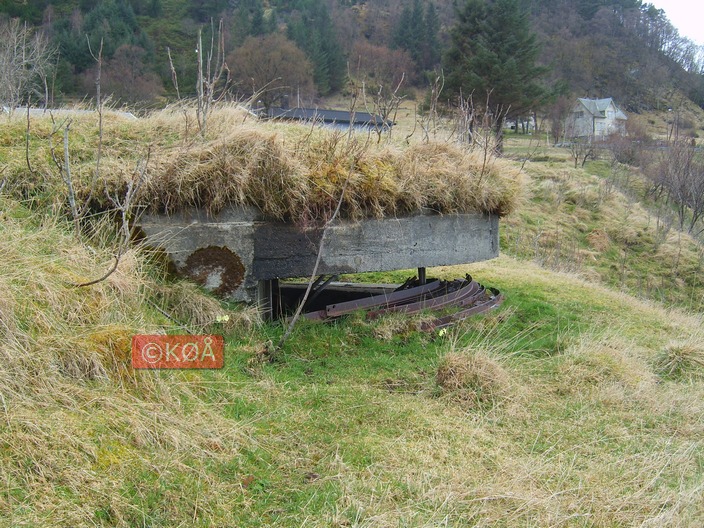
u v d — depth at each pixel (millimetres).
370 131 6473
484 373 4492
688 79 69562
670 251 18531
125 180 4715
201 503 2842
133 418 3209
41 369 3199
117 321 3914
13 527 2359
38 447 2768
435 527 2830
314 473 3270
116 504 2654
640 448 3932
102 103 6066
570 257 15836
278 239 5184
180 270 4961
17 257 3818
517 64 27922
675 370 5523
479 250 6363
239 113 5879
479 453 3633
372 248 5562
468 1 29344
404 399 4289
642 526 3020
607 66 67562
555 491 3307
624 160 32469
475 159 6340
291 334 5168
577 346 5656
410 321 5633
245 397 3949
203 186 4906
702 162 29047
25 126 5195
